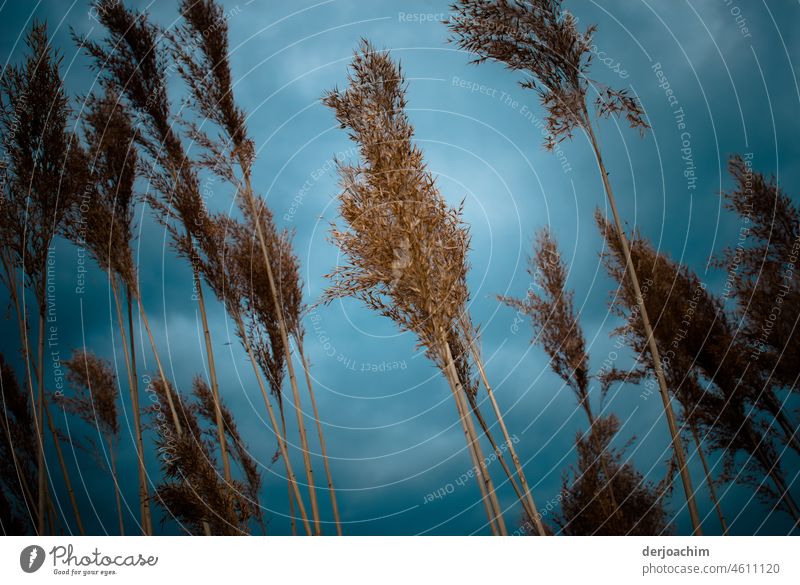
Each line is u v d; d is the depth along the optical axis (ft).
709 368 15.15
